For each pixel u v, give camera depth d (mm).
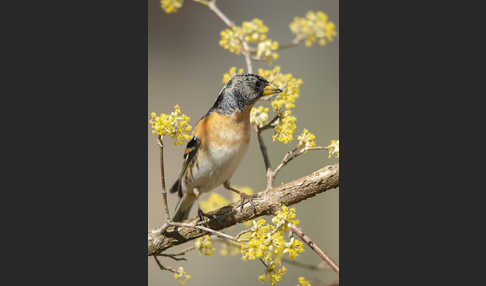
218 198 9875
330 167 8008
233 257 12164
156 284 11445
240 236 7207
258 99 9023
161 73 14484
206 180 9625
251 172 12961
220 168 9484
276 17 14289
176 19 14992
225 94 9391
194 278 11773
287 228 6961
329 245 11750
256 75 9062
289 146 13242
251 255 6797
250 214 8484
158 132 7309
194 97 14219
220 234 7270
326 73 13852
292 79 8938
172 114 7371
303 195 8148
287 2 14234
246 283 11852
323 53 13914
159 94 14086
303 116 13344
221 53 14742
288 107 8477
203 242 7500
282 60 13734
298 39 10203
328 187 7980
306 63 13867
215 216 8719
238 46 9461
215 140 9367
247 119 9422
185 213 10266
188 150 9547
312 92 13656
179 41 14859
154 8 14938
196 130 9578
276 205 8281
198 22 15383
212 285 11766
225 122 9336
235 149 9398
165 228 7953
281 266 6965
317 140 12906
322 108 13539
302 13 14125
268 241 6828
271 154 13156
